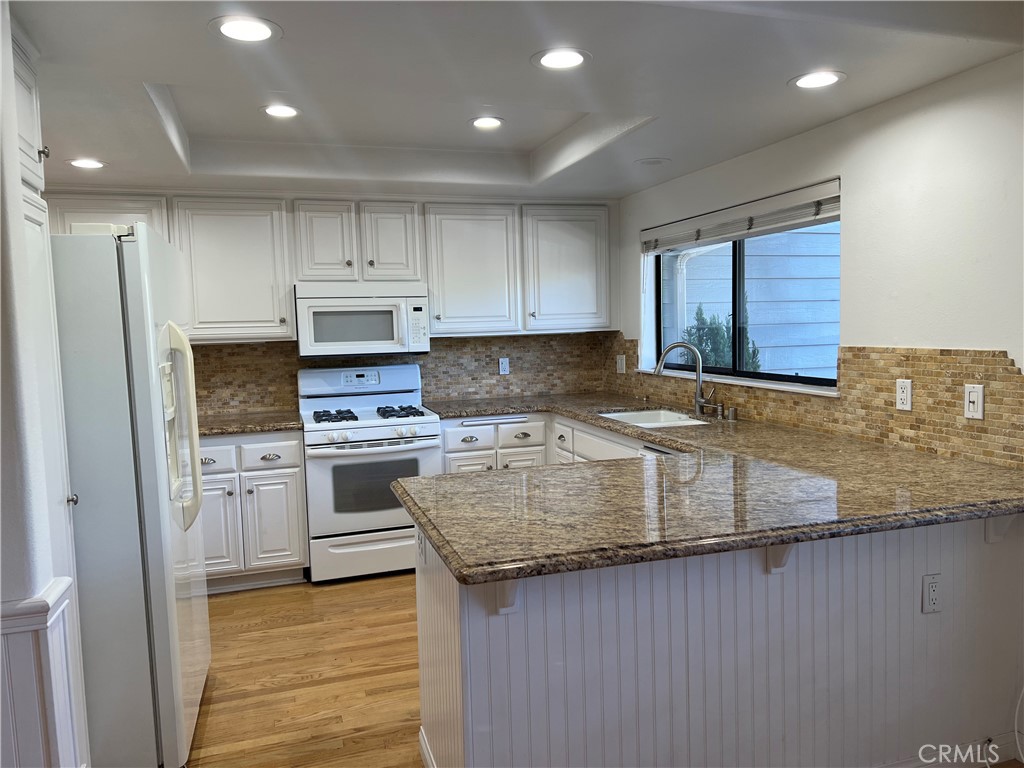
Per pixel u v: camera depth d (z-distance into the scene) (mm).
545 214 4461
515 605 1705
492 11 1777
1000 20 1978
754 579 1912
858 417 2791
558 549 1550
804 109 2648
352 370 4355
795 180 3029
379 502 3979
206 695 2748
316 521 3875
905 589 2059
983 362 2256
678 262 4219
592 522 1744
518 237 4422
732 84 2352
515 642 1716
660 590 1827
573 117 3318
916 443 2529
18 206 1621
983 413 2268
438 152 3855
